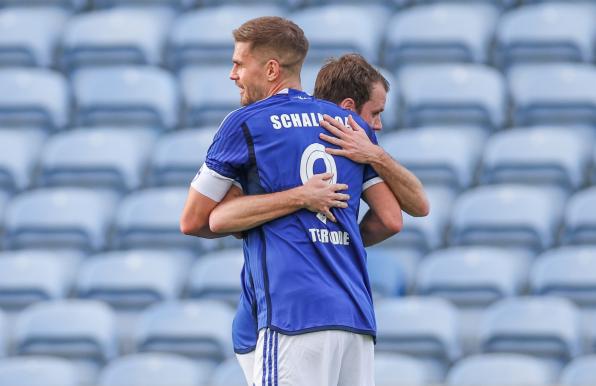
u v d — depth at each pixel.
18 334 33.22
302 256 13.32
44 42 44.16
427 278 33.56
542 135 37.12
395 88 40.31
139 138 39.88
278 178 13.47
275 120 13.61
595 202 35.06
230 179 13.59
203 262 34.47
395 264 33.41
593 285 33.19
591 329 32.59
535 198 35.25
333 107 14.07
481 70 39.38
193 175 38.41
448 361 31.78
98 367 33.31
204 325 32.56
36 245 37.34
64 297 35.59
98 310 33.19
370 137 14.23
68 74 44.00
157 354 32.97
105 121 41.34
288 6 44.78
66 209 37.09
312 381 13.13
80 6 46.81
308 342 13.11
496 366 29.64
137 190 38.84
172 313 32.78
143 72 41.06
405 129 39.91
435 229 35.56
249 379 14.13
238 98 40.66
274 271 13.30
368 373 13.65
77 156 38.78
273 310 13.23
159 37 43.88
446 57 41.84
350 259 13.63
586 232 35.34
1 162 39.06
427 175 37.06
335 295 13.25
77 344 33.28
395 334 31.61
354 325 13.32
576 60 41.66
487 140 38.78
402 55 42.06
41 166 39.78
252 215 13.35
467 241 35.72
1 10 46.44
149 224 36.44
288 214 13.45
